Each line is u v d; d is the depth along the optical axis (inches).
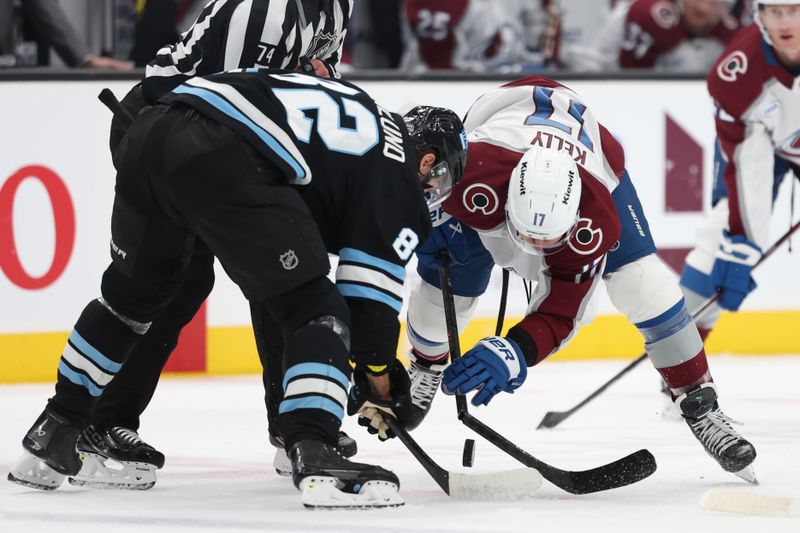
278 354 407.8
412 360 464.4
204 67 404.8
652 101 796.0
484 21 801.6
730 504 339.6
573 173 364.2
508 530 304.5
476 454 465.7
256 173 318.3
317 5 421.7
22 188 690.2
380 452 466.0
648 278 407.8
